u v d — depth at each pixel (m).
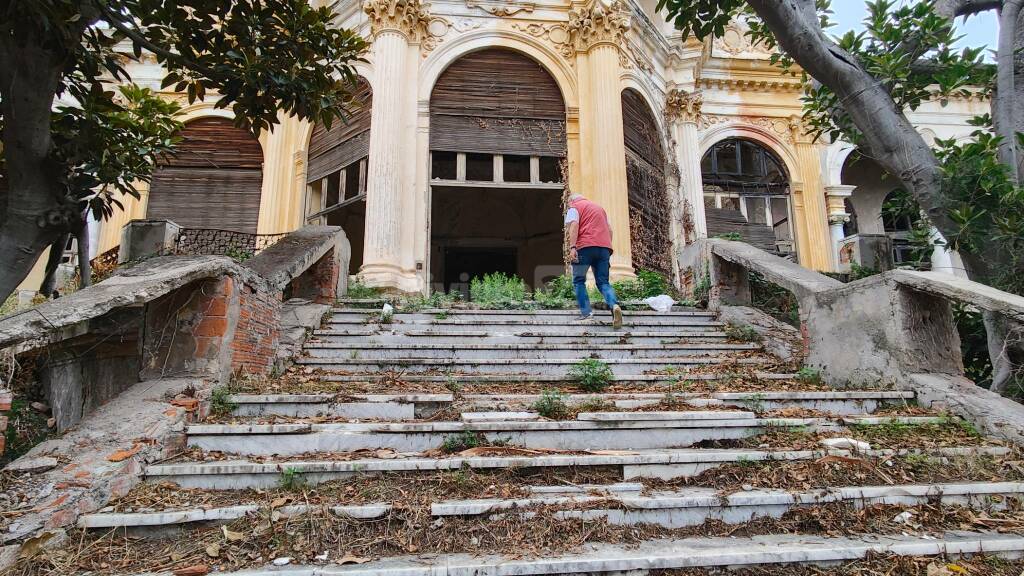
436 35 12.53
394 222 11.09
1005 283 4.90
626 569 2.34
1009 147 5.18
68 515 2.53
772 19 5.71
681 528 2.76
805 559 2.43
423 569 2.25
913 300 4.56
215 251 9.22
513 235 18.17
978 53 5.79
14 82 3.84
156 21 4.80
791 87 17.78
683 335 6.73
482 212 18.08
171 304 4.12
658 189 14.42
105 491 2.73
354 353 5.69
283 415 3.85
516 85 12.73
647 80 14.52
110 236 14.05
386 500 2.78
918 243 7.09
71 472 2.78
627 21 13.12
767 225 17.05
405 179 11.56
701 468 3.17
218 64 5.02
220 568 2.31
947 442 3.56
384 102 11.59
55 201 4.36
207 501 2.81
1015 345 4.74
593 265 7.04
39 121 4.04
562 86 12.79
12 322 2.80
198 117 14.79
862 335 4.85
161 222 7.74
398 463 3.03
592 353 6.05
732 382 4.97
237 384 4.19
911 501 2.93
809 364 5.50
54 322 2.91
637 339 6.57
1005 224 4.74
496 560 2.38
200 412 3.64
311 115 5.42
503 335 6.30
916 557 2.47
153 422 3.29
